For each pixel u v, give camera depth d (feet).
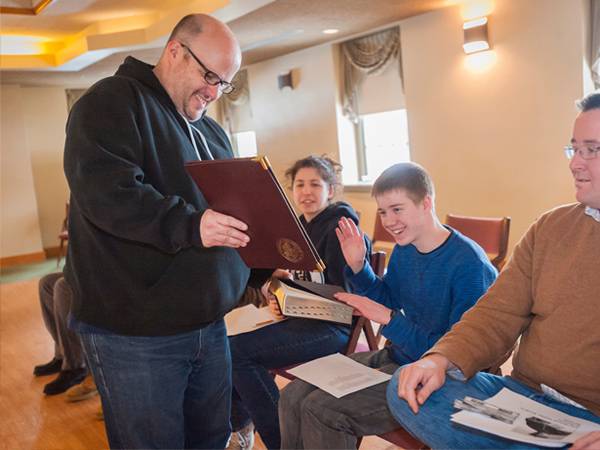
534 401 3.95
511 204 16.39
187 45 5.08
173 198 4.62
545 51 14.82
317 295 6.37
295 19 16.66
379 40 19.66
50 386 10.51
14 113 26.16
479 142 16.84
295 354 7.01
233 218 4.52
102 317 5.03
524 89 15.44
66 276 5.39
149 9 17.78
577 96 14.39
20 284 21.36
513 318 4.63
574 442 3.34
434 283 5.66
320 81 21.83
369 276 6.35
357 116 21.25
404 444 5.12
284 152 24.29
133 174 4.56
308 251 4.48
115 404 5.22
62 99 27.99
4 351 13.32
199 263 5.10
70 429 9.09
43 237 27.99
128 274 4.92
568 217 4.53
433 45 17.46
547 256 4.52
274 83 24.09
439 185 18.26
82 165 4.55
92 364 5.25
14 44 21.21
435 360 4.25
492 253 8.67
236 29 17.31
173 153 5.15
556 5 14.40
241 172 4.21
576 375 4.19
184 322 5.12
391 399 4.14
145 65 5.26
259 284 6.35
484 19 15.64
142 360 5.09
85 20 18.54
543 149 15.33
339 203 7.77
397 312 5.70
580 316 4.20
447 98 17.44
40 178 27.73
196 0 15.88
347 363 6.18
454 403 3.94
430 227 5.69
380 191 5.69
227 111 28.14
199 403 5.82
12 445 8.66
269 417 7.04
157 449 5.30
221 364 5.85
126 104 4.83
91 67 22.80
